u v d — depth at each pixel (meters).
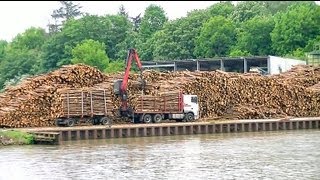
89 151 119.19
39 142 132.50
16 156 112.50
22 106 151.00
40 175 92.62
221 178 88.44
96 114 155.62
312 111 182.38
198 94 169.88
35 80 159.38
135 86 165.50
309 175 89.81
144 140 139.62
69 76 162.00
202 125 155.75
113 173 93.56
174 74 175.25
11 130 136.62
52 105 153.38
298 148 119.25
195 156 110.25
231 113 172.50
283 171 93.19
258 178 88.06
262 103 176.62
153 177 89.88
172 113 163.88
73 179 89.19
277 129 163.62
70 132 140.88
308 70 195.88
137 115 162.00
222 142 132.88
